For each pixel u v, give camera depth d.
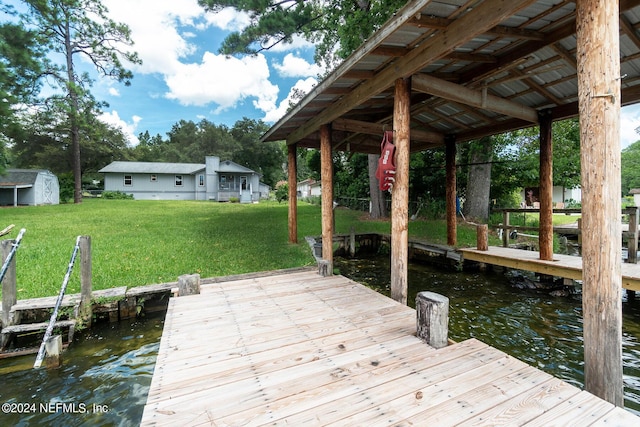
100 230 8.59
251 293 3.69
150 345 3.39
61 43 15.62
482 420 1.55
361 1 9.33
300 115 5.30
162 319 3.99
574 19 2.75
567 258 5.23
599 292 1.79
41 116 15.66
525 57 3.19
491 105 4.12
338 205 17.56
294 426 1.53
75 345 3.36
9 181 16.73
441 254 6.88
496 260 5.73
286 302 3.37
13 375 2.83
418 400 1.71
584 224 1.87
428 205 12.88
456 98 3.72
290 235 7.33
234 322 2.84
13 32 11.44
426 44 2.89
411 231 9.61
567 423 1.53
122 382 2.75
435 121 5.80
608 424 1.53
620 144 1.77
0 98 9.73
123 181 23.92
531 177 10.97
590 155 1.81
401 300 3.40
